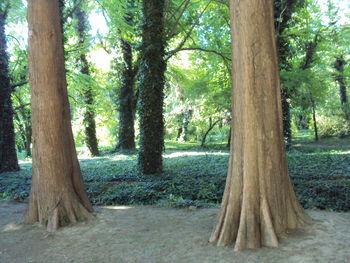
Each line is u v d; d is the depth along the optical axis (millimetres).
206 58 20359
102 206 7785
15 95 20625
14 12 16328
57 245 5000
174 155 20891
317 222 5203
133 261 4258
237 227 4633
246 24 4590
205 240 4840
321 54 21328
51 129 6152
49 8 6152
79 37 20828
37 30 6090
